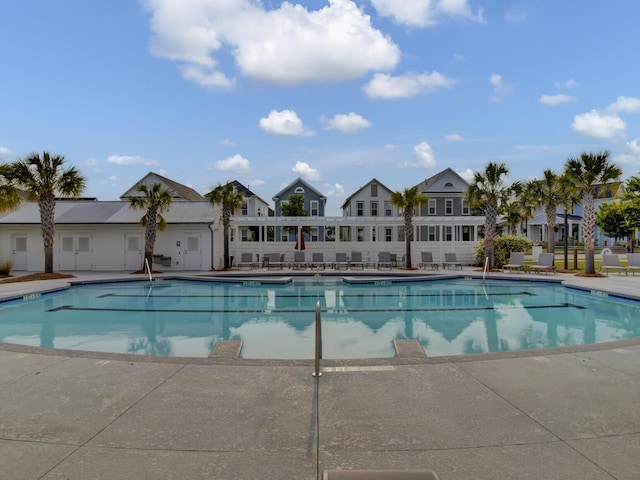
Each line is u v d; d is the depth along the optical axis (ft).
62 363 16.22
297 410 11.95
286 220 83.41
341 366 15.81
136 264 72.49
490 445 9.91
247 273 64.13
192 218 72.64
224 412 11.82
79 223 71.05
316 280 60.54
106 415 11.60
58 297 45.60
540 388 13.60
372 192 130.82
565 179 61.26
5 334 28.17
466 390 13.46
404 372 15.19
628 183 87.92
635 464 9.04
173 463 9.13
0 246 73.00
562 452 9.56
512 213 123.34
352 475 8.45
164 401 12.59
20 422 11.16
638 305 39.06
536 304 40.37
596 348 18.20
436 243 82.94
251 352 23.11
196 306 39.68
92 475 8.66
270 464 9.11
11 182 56.49
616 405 12.23
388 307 38.86
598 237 165.48
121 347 24.67
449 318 33.32
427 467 8.95
